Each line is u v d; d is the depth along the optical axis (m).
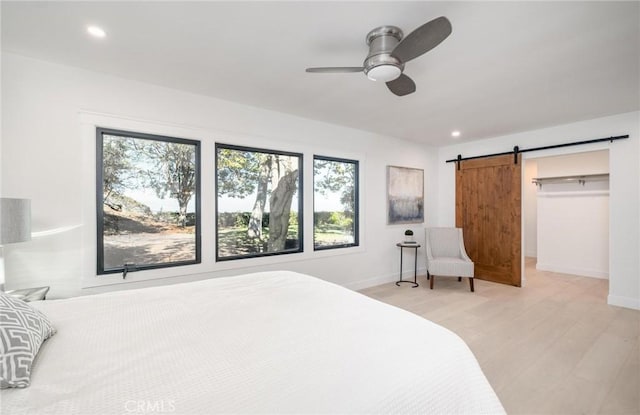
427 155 5.23
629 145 3.41
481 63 2.25
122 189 2.61
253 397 0.77
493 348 2.43
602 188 4.92
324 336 1.13
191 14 1.69
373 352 1.01
